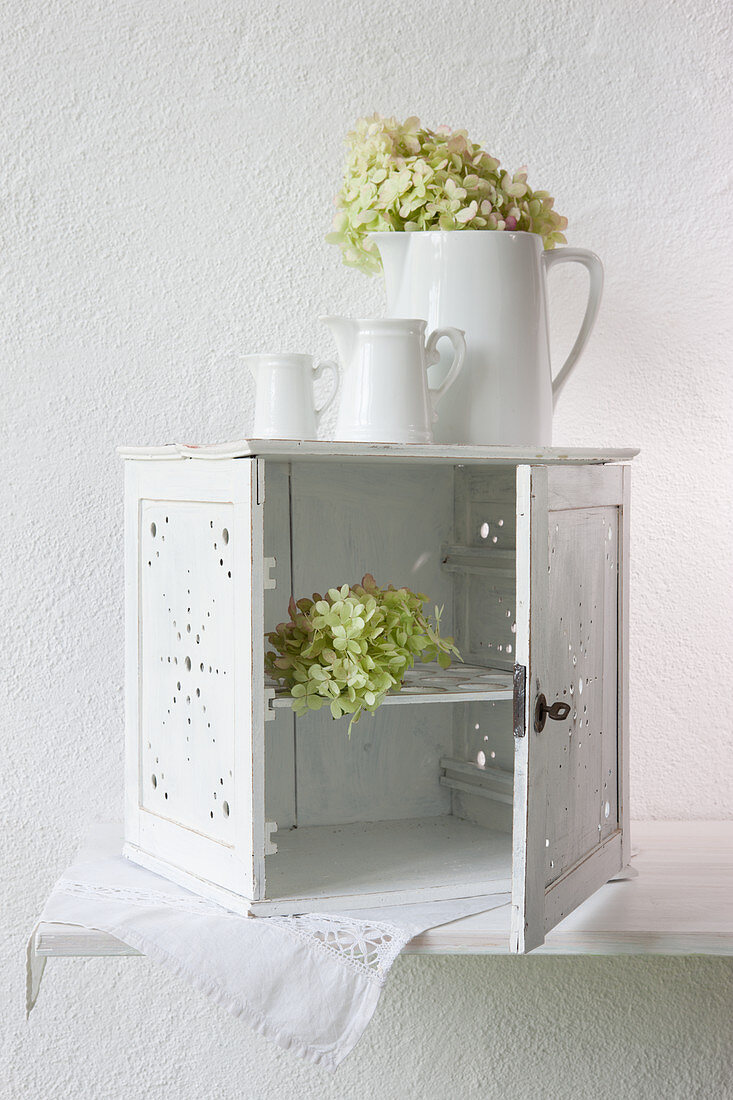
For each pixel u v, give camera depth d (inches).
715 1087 50.1
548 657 33.5
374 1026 49.0
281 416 39.6
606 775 40.1
